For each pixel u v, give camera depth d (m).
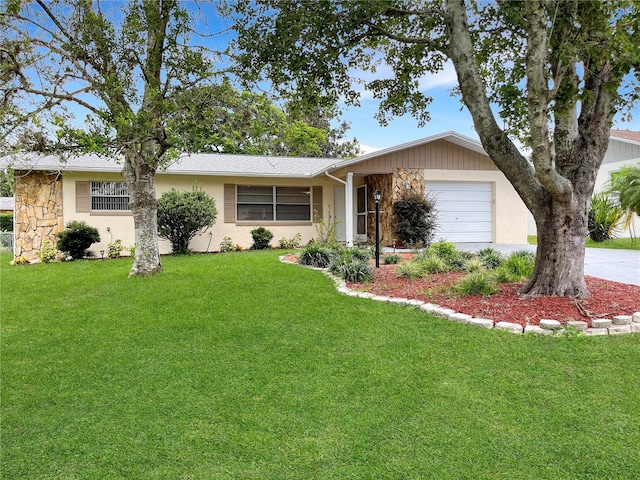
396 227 12.56
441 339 4.53
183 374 3.86
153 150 8.34
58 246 11.62
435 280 7.32
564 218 5.45
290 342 4.58
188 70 6.93
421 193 12.97
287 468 2.53
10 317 5.77
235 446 2.76
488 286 6.02
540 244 5.66
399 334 4.74
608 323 4.58
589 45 4.39
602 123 5.38
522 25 5.66
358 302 6.13
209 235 13.70
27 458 2.67
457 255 8.85
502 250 11.60
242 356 4.24
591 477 2.36
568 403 3.14
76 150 6.62
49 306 6.32
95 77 7.11
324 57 6.02
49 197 12.27
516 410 3.08
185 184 13.55
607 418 2.93
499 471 2.43
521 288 5.93
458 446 2.68
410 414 3.08
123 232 12.90
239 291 6.90
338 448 2.71
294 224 14.70
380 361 4.03
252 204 14.31
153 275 8.41
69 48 6.84
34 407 3.33
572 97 4.84
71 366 4.10
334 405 3.25
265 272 8.62
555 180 4.93
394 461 2.56
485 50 6.62
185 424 3.03
